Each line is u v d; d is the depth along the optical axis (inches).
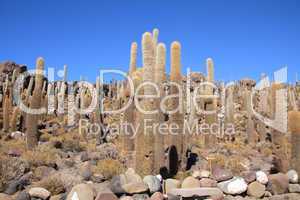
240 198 380.8
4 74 1374.3
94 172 435.2
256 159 584.7
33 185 402.9
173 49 504.7
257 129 873.5
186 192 369.4
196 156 558.9
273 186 400.5
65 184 398.3
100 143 756.0
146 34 447.5
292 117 440.1
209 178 410.0
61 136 773.3
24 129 872.9
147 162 429.4
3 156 485.7
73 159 557.3
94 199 347.6
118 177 374.6
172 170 481.1
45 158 506.3
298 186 408.8
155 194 362.9
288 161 452.4
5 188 396.2
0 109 1039.0
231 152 642.8
